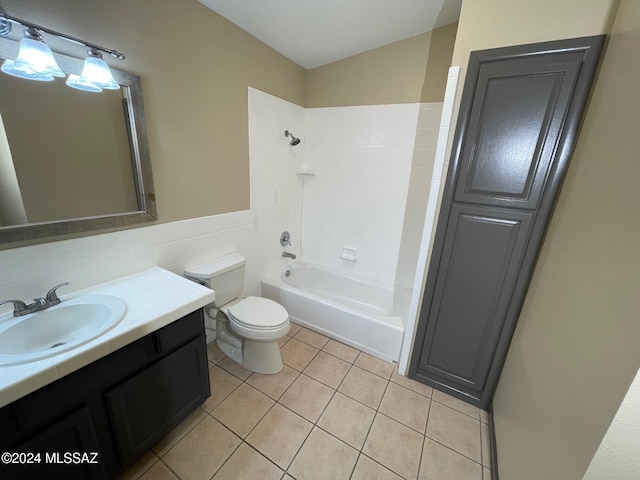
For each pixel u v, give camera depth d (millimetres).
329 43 2088
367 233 2645
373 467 1326
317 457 1356
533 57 1197
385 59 2182
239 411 1585
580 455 678
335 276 2820
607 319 686
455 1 1622
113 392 1037
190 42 1561
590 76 1117
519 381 1268
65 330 1182
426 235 1613
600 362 678
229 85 1843
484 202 1413
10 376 783
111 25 1222
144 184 1459
